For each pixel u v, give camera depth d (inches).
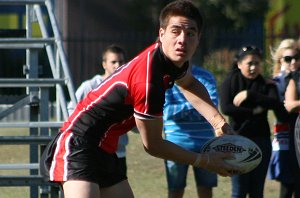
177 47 390.9
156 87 393.4
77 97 644.1
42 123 571.8
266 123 639.1
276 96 639.8
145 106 394.6
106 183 427.8
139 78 395.5
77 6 2079.2
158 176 920.9
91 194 413.4
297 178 647.8
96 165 421.1
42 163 434.3
